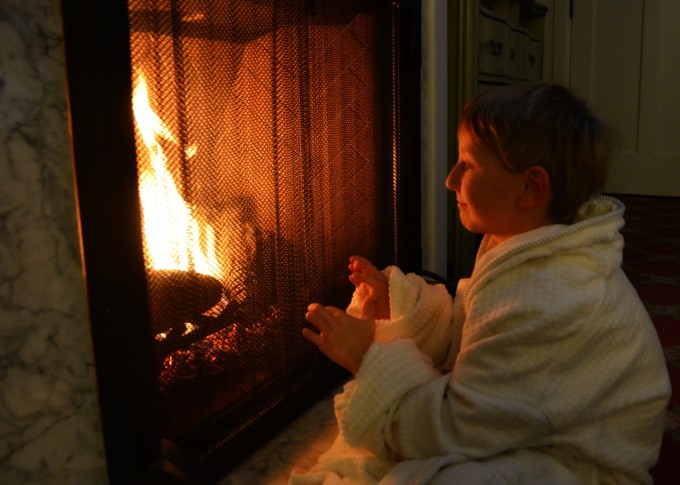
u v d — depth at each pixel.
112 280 0.65
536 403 0.69
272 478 0.89
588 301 0.71
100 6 0.61
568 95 0.78
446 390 0.73
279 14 0.92
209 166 0.82
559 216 0.78
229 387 0.90
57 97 0.62
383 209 1.27
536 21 2.62
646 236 2.65
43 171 0.62
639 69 3.50
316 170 1.05
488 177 0.76
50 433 0.65
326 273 1.10
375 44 1.19
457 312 0.91
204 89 0.80
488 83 2.03
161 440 0.71
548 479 0.70
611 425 0.74
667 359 1.37
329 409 1.09
